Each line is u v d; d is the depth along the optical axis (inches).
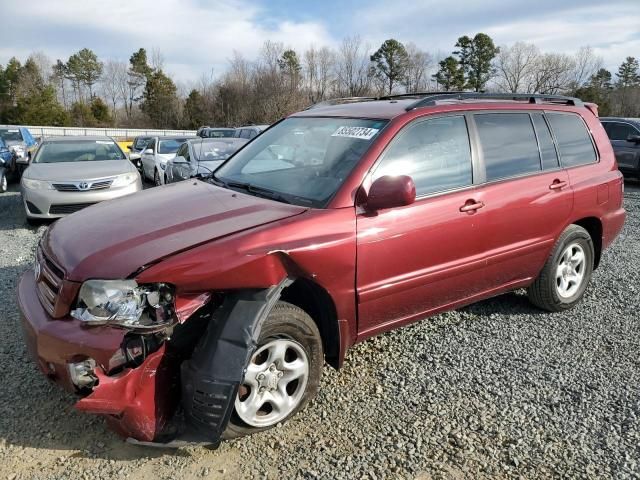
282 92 1956.2
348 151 137.6
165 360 106.0
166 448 111.0
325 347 130.6
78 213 142.3
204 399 102.0
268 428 117.0
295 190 135.7
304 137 156.3
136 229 117.6
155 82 2564.0
